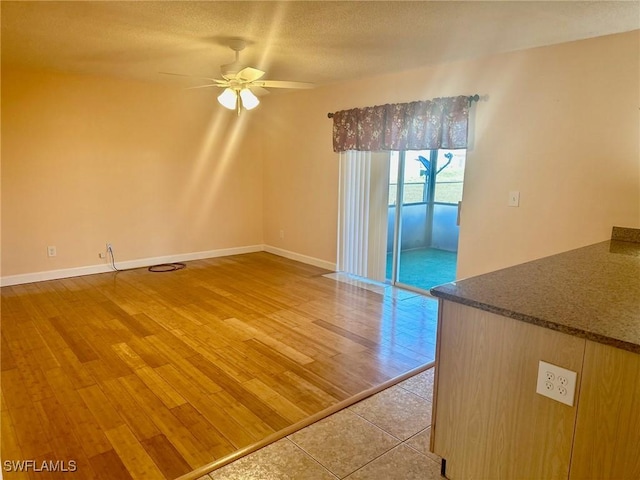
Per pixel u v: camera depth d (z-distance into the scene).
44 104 4.64
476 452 1.71
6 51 3.77
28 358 3.00
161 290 4.61
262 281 5.02
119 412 2.38
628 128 3.01
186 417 2.35
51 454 2.04
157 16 2.85
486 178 3.85
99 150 5.05
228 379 2.76
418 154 4.79
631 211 3.04
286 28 3.06
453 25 2.93
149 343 3.27
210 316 3.86
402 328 3.64
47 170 4.75
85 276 5.10
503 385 1.59
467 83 3.90
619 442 1.32
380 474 1.94
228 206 6.27
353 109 4.88
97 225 5.17
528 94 3.50
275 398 2.54
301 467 1.98
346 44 3.43
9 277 4.67
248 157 6.37
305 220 5.88
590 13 2.65
